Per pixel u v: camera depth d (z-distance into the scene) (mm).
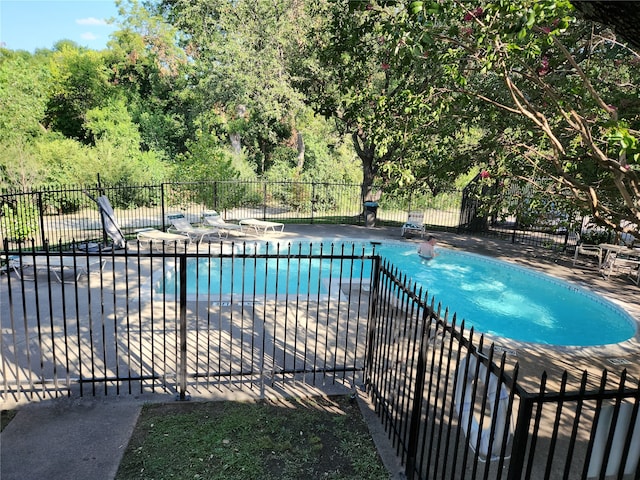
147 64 31953
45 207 17688
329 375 5711
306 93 20609
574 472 3941
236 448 4227
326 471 3992
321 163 28219
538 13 3482
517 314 10680
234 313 7656
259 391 5242
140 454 4094
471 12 4270
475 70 5832
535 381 5887
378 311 5211
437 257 14586
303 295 8961
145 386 5215
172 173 23734
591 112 5324
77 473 3830
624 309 9383
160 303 7988
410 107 5617
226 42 23344
